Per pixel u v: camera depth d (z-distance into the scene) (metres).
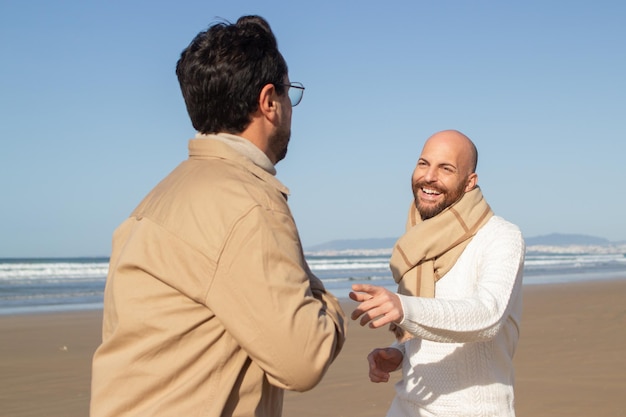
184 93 1.78
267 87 1.74
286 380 1.53
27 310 16.19
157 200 1.68
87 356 8.45
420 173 2.65
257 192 1.61
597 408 5.38
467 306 2.05
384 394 6.00
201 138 1.75
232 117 1.73
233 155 1.70
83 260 63.25
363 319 1.88
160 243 1.58
